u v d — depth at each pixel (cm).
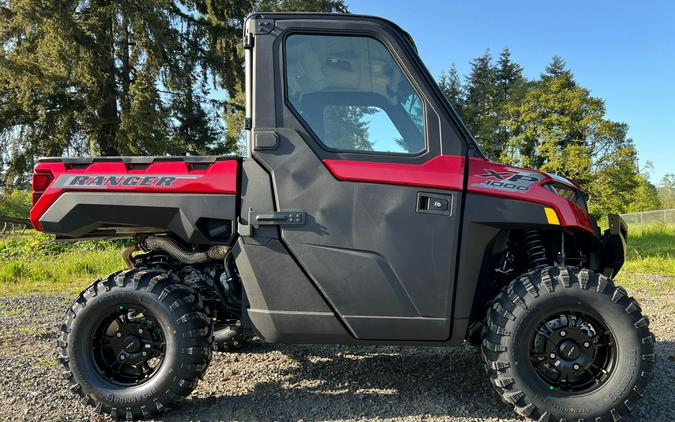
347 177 287
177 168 306
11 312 630
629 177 4238
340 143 294
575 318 286
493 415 298
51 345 466
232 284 329
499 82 5841
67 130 1880
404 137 294
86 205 308
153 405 295
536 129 4444
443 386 346
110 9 1777
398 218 285
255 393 336
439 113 292
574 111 4291
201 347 301
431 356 417
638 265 1015
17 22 1694
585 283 279
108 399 295
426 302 285
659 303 625
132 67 1911
